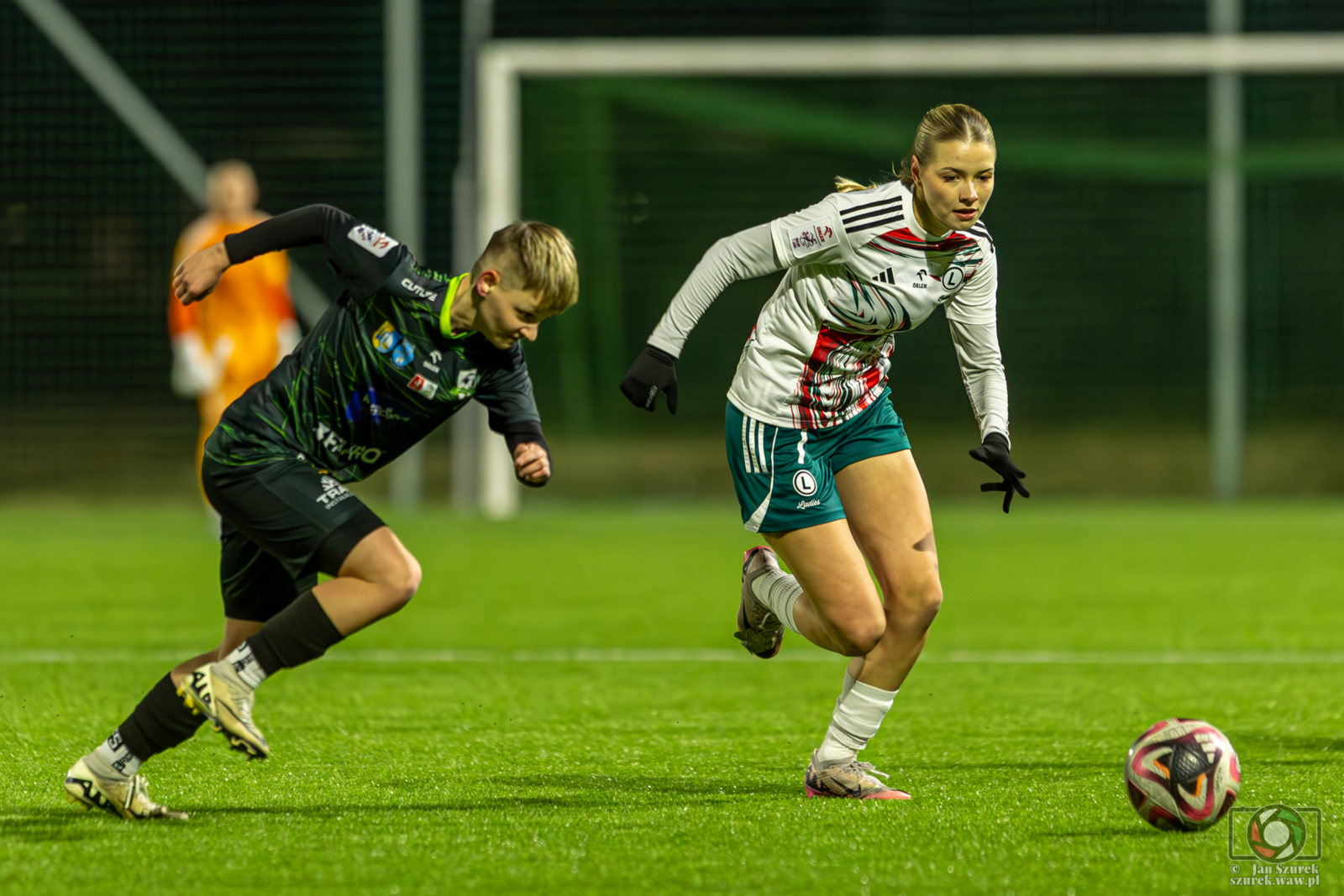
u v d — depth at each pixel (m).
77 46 54.56
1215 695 21.62
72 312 54.69
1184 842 13.06
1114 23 55.19
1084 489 54.91
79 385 54.59
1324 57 52.72
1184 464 54.78
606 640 27.05
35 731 18.52
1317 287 54.25
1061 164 54.94
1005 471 15.63
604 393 55.28
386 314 13.45
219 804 14.55
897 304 14.99
